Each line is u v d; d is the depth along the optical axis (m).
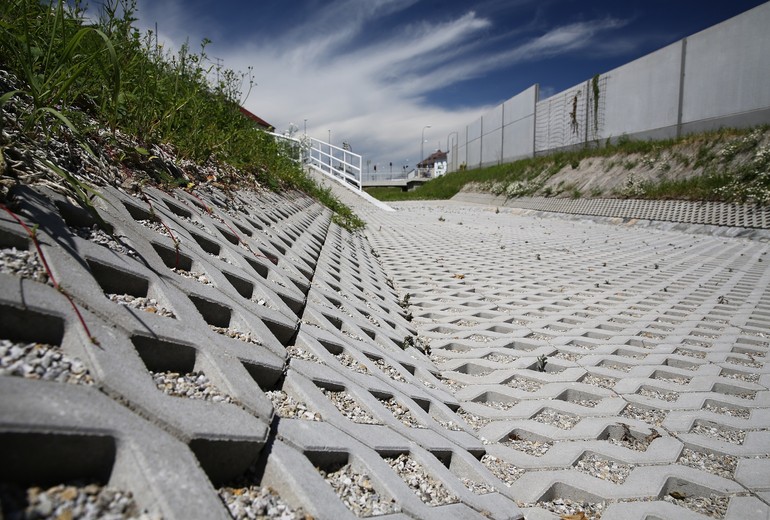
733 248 13.10
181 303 2.30
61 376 1.44
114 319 1.79
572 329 5.96
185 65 6.29
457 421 3.35
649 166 21.91
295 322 3.21
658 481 2.81
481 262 10.38
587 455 3.12
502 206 31.38
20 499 1.13
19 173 2.24
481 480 2.62
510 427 3.44
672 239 15.14
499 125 42.78
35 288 1.66
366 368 3.32
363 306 5.20
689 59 21.73
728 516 2.53
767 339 5.67
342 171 27.92
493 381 4.27
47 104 2.95
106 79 3.85
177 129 5.41
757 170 16.31
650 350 5.27
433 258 10.73
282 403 2.27
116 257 2.22
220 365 2.01
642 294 7.93
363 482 2.03
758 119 18.64
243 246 4.13
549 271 9.64
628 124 25.94
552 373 4.52
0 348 1.45
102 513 1.18
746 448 3.24
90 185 2.71
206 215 4.07
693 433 3.46
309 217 9.45
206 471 1.57
